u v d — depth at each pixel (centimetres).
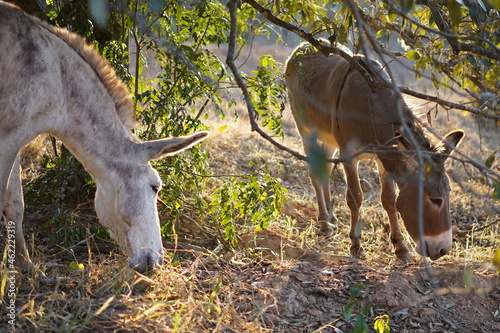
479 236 578
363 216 619
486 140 755
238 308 375
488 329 382
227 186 511
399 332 369
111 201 380
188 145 380
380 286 410
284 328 363
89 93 377
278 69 543
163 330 320
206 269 421
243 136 839
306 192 698
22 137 353
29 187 522
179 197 506
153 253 372
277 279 414
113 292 364
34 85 351
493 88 397
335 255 482
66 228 450
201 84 512
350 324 373
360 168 780
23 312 322
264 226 493
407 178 427
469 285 258
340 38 401
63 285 365
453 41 356
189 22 514
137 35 534
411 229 436
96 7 321
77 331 309
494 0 213
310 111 575
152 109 493
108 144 379
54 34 375
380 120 463
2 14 348
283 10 440
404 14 275
